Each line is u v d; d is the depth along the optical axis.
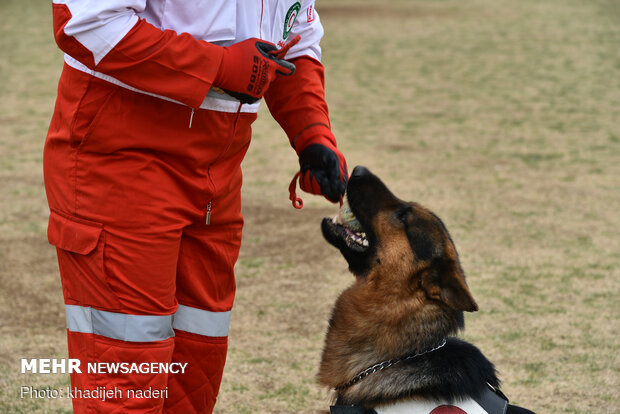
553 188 7.98
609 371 4.18
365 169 2.97
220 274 2.82
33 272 5.54
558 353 4.40
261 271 5.66
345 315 2.95
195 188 2.54
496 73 14.77
